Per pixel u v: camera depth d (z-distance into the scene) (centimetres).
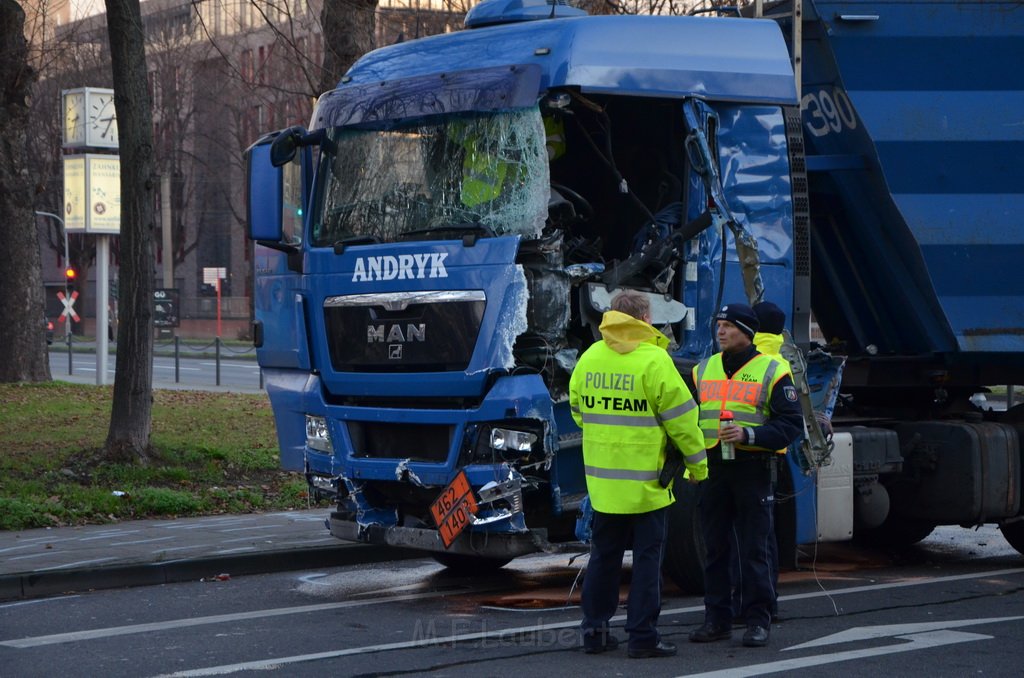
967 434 1417
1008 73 1405
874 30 1391
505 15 1274
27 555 1409
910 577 1372
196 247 8994
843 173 1425
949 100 1396
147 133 1911
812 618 1120
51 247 8869
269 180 1265
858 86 1389
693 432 953
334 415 1227
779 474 1259
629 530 992
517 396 1104
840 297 1512
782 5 1425
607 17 1179
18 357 3234
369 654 985
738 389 1010
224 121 7625
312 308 1246
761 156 1236
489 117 1161
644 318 974
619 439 959
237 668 938
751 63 1230
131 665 952
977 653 977
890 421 1477
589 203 1216
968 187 1401
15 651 1007
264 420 2469
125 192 1916
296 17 4522
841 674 909
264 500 1838
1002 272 1405
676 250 1165
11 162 3212
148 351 1944
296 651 998
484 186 1152
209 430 2286
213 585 1360
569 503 1138
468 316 1124
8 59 3148
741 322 1015
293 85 4609
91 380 4053
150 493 1755
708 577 1026
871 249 1449
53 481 1806
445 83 1184
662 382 948
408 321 1162
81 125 3219
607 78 1148
